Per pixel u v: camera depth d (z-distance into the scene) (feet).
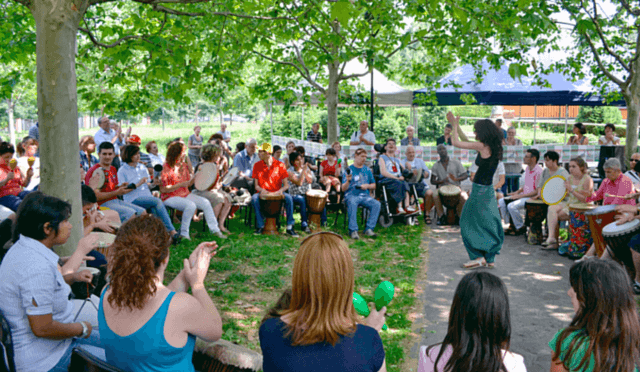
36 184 27.91
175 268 22.27
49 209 8.79
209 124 223.71
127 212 23.06
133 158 25.52
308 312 6.27
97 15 26.45
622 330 7.16
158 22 26.09
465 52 22.99
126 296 7.07
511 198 29.68
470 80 45.93
